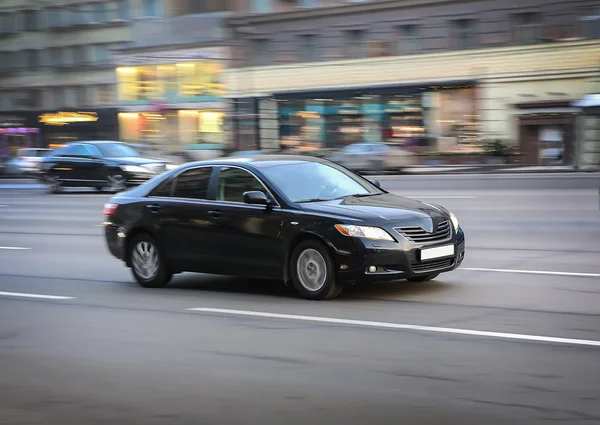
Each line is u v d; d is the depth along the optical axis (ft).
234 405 15.30
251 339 20.47
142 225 29.25
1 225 56.85
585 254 33.35
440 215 25.88
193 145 150.30
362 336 20.27
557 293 25.08
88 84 178.81
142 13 157.69
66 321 23.80
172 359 18.85
